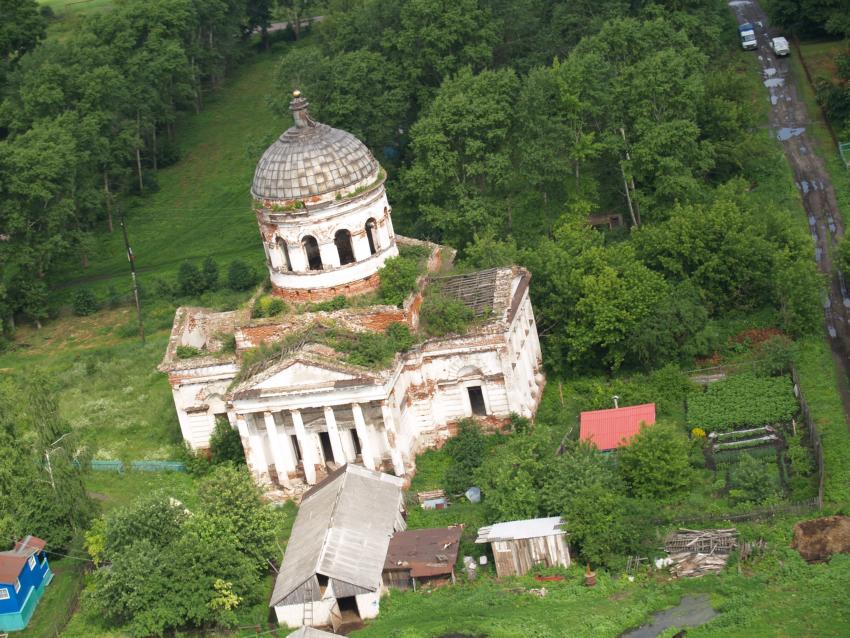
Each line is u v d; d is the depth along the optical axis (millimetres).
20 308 168625
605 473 109375
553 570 103500
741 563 100875
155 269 179875
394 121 165375
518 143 149375
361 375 114062
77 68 190500
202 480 113938
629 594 99750
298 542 107250
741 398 122250
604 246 146250
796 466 110562
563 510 105938
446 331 119688
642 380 127125
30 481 113562
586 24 182875
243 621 103500
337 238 122188
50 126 173750
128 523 106938
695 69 163375
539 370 130375
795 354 125562
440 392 121812
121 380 146875
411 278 120375
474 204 145750
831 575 97562
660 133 147000
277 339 120875
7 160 162625
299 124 120938
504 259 131500
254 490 109562
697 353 129250
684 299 132375
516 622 97688
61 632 104875
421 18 171125
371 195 121000
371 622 100938
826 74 187625
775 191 161125
